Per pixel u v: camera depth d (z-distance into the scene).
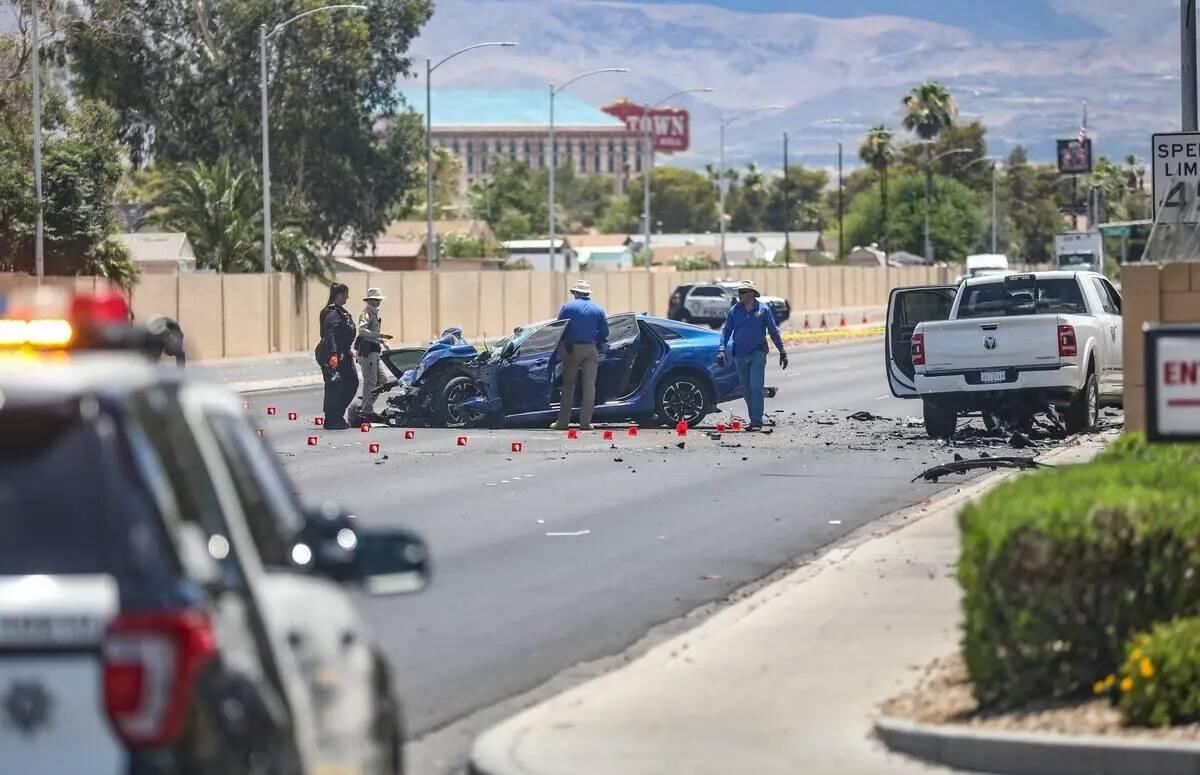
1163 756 23.70
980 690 26.86
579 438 81.94
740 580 43.44
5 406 13.39
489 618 38.31
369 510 56.31
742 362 84.56
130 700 12.89
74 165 171.62
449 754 27.23
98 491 13.31
